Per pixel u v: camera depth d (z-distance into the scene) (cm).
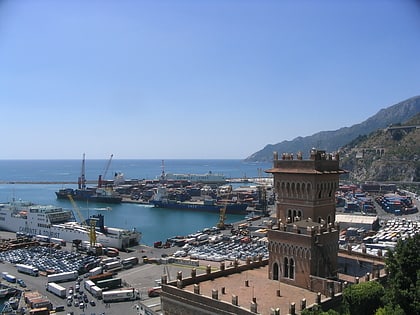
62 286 18638
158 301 15725
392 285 7612
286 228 8469
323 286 7769
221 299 7519
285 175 9044
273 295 7744
